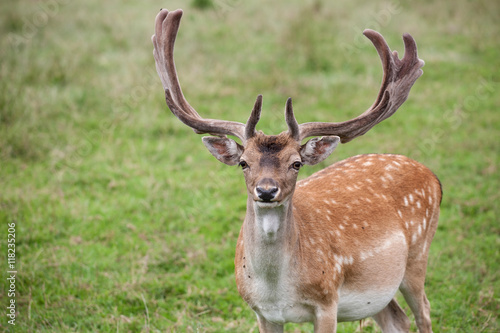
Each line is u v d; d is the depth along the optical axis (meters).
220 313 11.02
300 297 8.00
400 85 9.13
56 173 15.44
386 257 8.79
